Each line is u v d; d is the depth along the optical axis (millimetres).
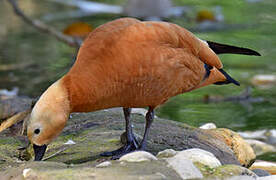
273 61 17250
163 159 7391
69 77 8188
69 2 24219
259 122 12867
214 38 18438
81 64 8242
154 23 8766
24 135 10266
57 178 6555
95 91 8156
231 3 23219
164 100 8914
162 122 10750
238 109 13781
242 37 18734
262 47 18000
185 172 6988
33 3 24625
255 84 15586
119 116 11062
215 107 14023
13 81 15562
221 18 20781
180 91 9016
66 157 8953
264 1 23516
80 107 8297
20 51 18500
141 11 21438
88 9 22953
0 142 9922
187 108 13914
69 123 10633
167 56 8492
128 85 8281
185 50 8875
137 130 10211
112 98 8352
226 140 10305
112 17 21578
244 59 17625
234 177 7234
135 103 8664
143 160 7492
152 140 9734
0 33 20578
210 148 9695
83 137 9922
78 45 17875
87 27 18203
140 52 8273
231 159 9523
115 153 9000
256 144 11516
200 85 9328
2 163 8914
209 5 22719
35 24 18219
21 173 7117
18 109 11227
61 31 19281
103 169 6859
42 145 8133
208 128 11125
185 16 21203
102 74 8133
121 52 8188
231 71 16500
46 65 16781
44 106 8023
